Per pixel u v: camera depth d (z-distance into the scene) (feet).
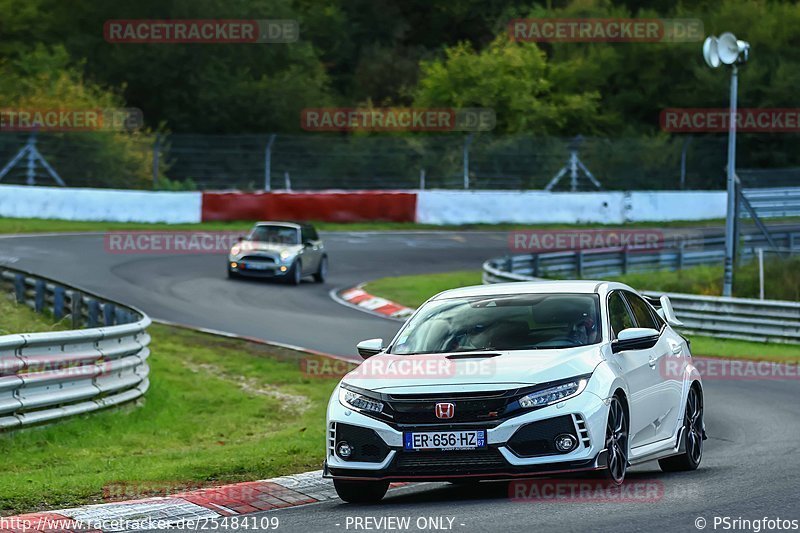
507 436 91.20
